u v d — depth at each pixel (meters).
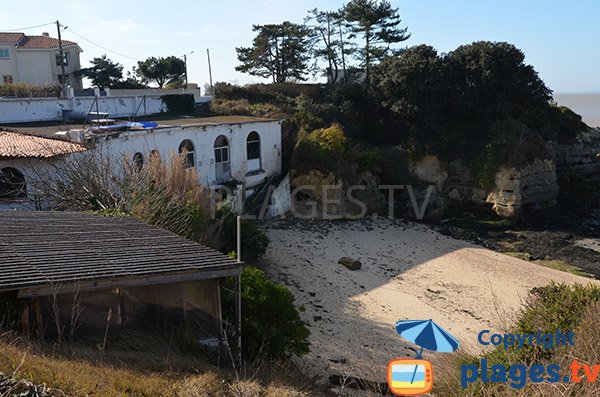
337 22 58.03
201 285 13.05
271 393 11.55
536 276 30.31
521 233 39.28
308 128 43.78
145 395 9.55
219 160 35.62
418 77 46.09
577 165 50.81
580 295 13.81
